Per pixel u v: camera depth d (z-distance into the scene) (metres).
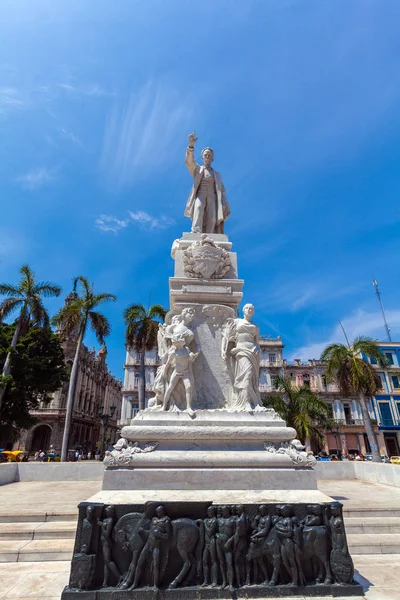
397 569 3.72
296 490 3.97
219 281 5.76
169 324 5.63
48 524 4.73
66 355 42.31
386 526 4.75
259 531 3.17
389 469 8.78
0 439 26.14
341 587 3.04
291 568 3.07
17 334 23.78
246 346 5.12
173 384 4.87
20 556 3.95
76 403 42.38
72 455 26.91
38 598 3.04
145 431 4.30
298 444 4.39
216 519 3.18
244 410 4.75
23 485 8.73
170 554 3.09
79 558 3.00
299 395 21.05
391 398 40.03
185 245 6.19
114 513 3.15
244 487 3.98
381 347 42.19
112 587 2.96
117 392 66.62
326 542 3.16
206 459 4.11
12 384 22.84
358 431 38.22
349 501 5.97
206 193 6.92
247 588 3.00
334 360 20.39
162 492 3.77
